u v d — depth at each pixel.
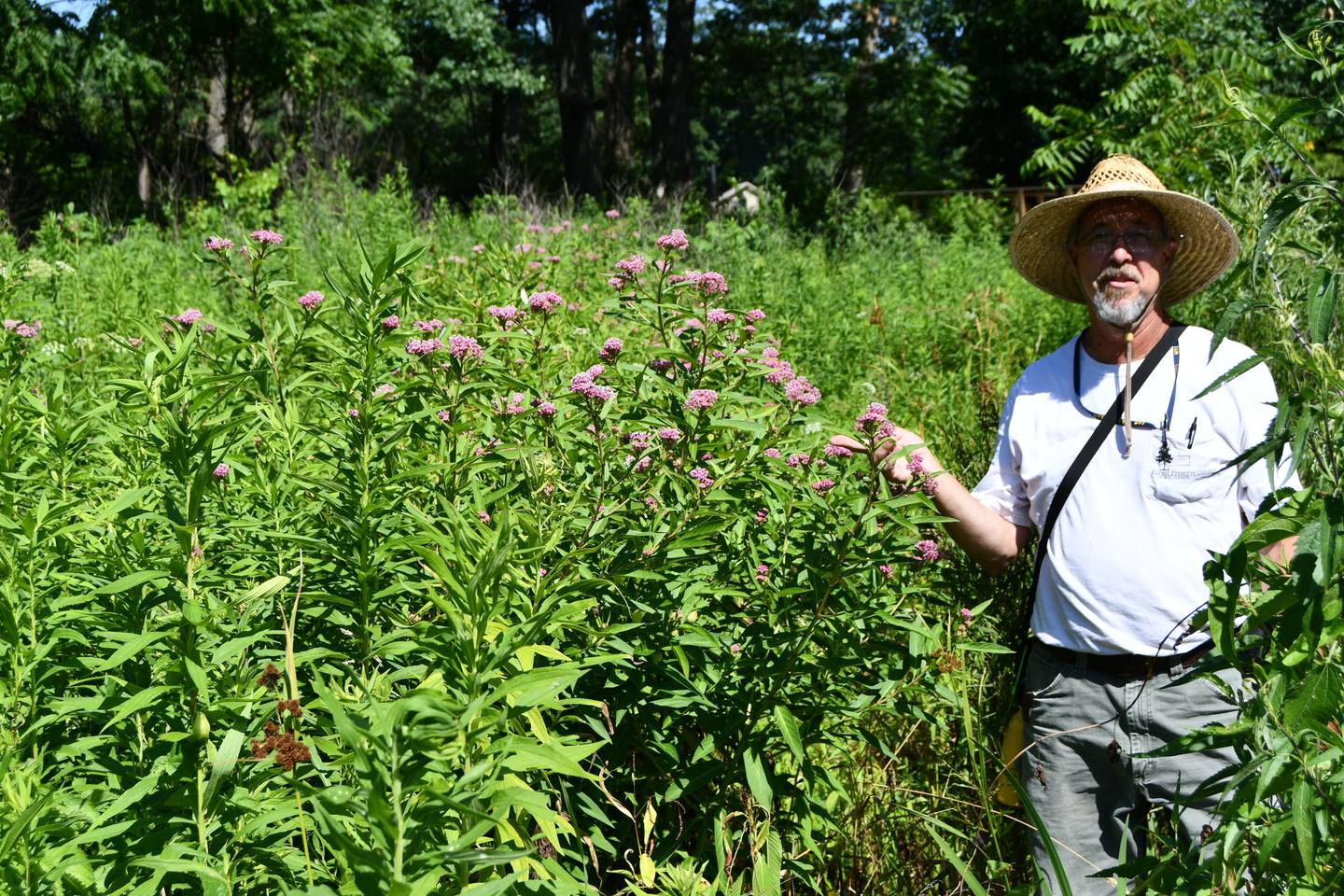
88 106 24.02
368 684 2.04
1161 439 3.04
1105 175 3.29
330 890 1.47
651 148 27.09
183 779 1.76
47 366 4.24
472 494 2.56
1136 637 3.00
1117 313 3.11
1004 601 3.74
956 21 35.19
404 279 2.58
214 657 1.79
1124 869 2.13
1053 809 3.13
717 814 2.68
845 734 2.98
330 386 2.80
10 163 23.00
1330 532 1.65
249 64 20.56
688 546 2.42
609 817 2.69
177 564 1.81
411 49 28.38
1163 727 2.98
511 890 1.73
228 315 5.91
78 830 1.76
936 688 2.84
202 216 11.87
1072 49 9.26
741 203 14.92
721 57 36.88
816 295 8.30
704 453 2.71
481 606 1.55
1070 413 3.19
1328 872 1.77
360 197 11.52
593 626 2.47
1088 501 3.09
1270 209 1.78
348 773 1.95
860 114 30.98
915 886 3.26
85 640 2.03
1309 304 1.73
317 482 2.20
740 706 2.62
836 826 2.89
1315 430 1.75
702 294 2.92
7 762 1.75
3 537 2.22
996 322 8.05
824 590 2.57
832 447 2.84
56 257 7.43
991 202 18.86
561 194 16.30
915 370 7.46
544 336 3.50
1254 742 1.74
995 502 3.36
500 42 29.62
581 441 2.68
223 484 2.67
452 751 1.41
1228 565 1.80
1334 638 1.74
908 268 11.37
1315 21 1.83
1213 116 7.70
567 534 2.47
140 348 3.12
